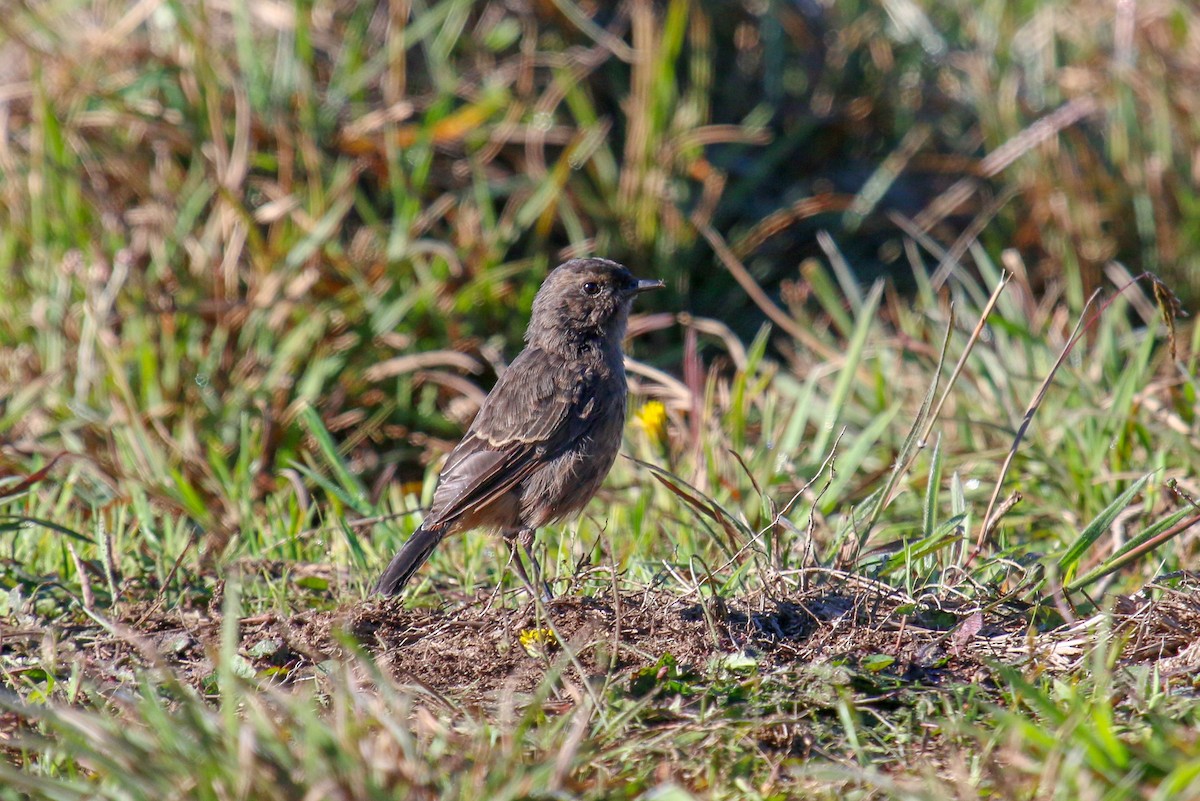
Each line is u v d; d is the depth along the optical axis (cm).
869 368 1239
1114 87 1588
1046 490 1043
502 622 779
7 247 1335
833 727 643
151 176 1384
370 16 1523
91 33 1479
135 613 840
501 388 1001
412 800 520
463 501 938
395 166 1375
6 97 1424
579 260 1048
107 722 595
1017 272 1296
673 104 1529
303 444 1261
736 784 590
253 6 1502
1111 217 1532
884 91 1642
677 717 648
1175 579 786
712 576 792
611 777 587
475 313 1355
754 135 1523
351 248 1378
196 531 1078
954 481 892
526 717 574
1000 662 702
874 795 578
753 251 1538
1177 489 827
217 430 1244
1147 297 1451
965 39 1708
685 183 1514
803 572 784
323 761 521
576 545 975
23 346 1295
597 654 713
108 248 1323
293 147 1397
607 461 1011
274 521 1024
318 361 1280
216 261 1326
